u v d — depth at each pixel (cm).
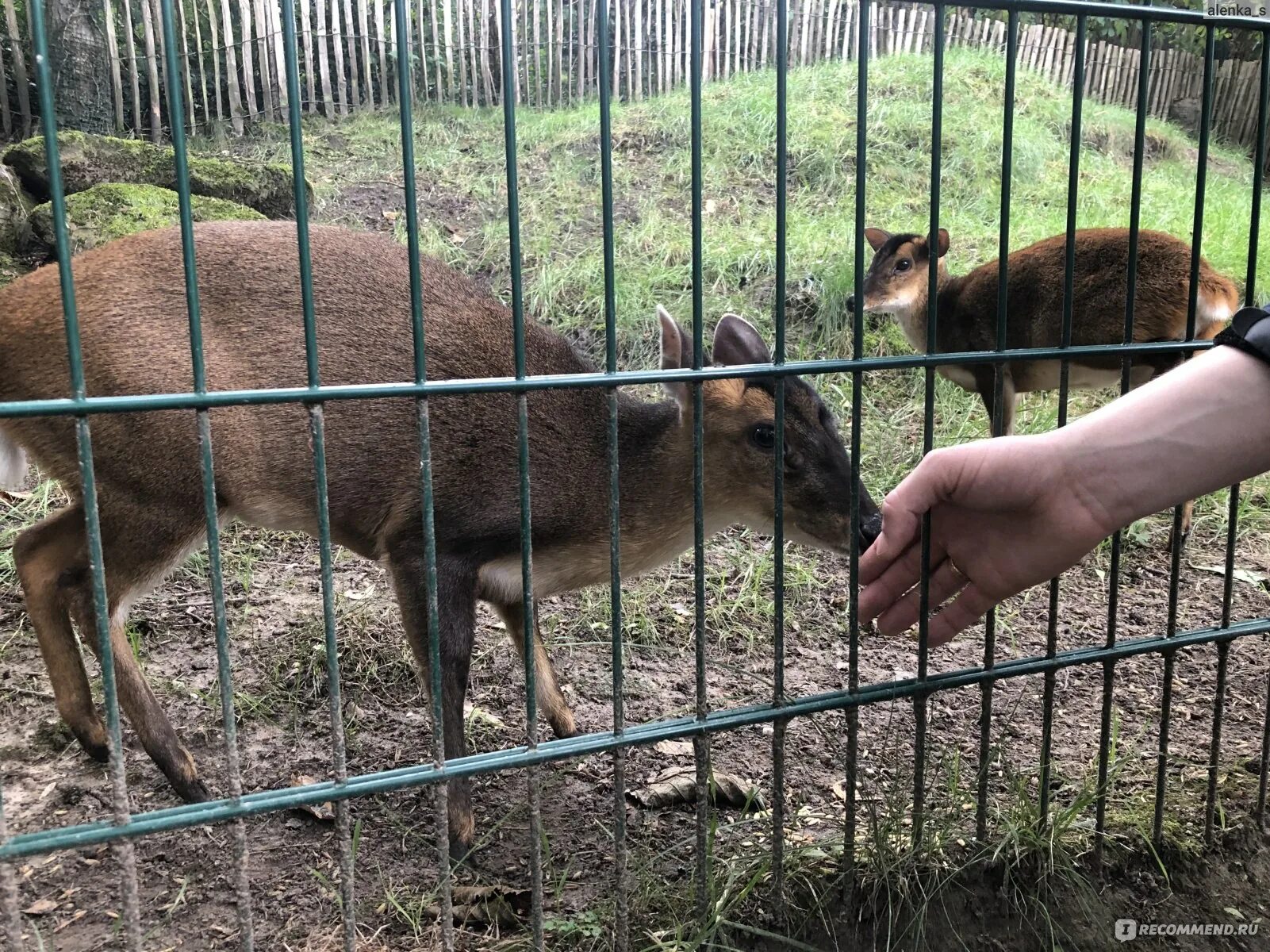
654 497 96
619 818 63
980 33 426
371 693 104
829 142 263
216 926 73
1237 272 244
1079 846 80
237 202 217
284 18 50
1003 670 73
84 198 196
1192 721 101
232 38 295
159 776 90
